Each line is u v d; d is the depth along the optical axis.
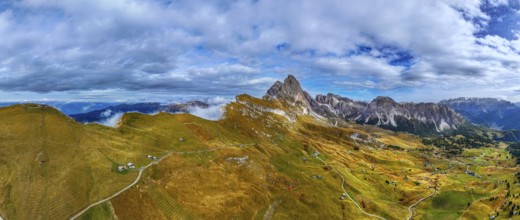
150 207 177.75
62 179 168.25
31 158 173.12
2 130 184.62
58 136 197.38
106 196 170.25
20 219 143.25
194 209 195.25
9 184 154.75
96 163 189.38
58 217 149.38
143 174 197.75
